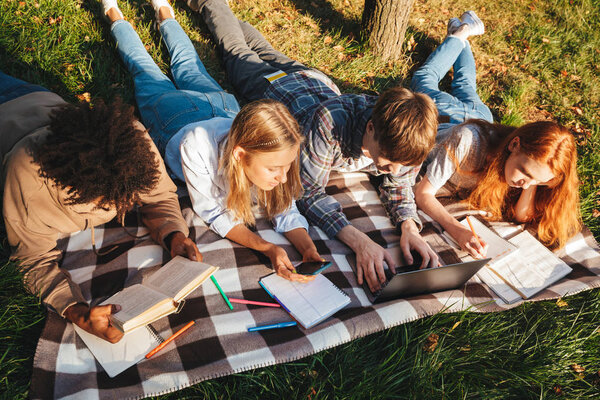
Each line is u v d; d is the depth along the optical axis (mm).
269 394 2070
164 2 3539
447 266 2193
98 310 1859
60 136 1762
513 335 2422
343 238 2613
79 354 1942
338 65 4105
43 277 2035
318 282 2352
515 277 2609
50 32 3311
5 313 1987
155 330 2059
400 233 2799
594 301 2631
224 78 3701
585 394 2293
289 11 4414
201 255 2277
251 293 2312
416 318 2273
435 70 3916
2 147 2061
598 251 2854
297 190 2490
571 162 2512
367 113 2453
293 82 3051
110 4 3369
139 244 2418
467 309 2359
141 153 1843
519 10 5383
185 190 2771
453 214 3018
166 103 2871
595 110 4355
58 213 2045
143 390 1853
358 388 2068
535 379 2246
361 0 4875
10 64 3039
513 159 2598
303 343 2092
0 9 3191
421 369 2162
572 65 4750
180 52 3408
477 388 2182
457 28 4082
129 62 3225
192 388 1999
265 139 1971
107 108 1791
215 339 2066
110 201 1847
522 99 4332
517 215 2961
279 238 2625
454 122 3475
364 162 2941
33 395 1788
